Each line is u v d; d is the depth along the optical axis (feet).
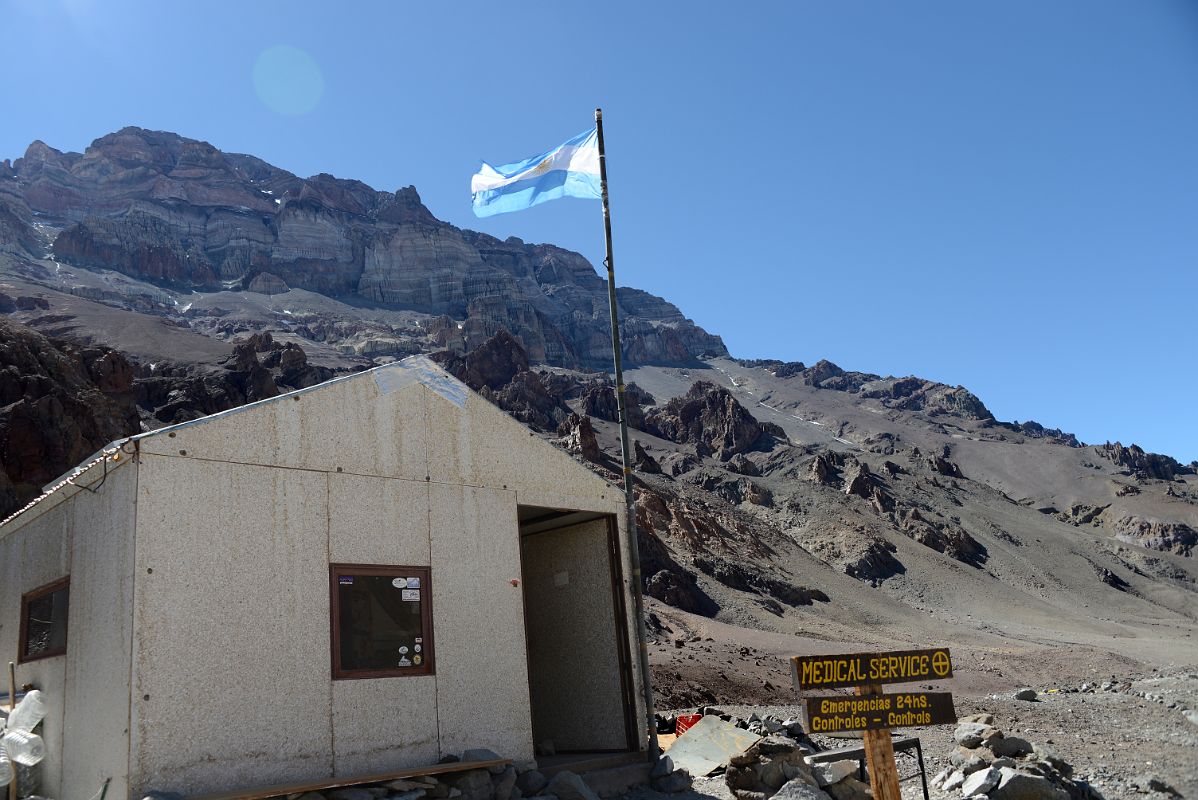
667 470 510.58
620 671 50.03
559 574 53.98
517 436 48.16
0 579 47.65
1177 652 266.16
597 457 393.70
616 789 45.03
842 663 29.60
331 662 38.09
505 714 43.27
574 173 57.36
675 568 258.98
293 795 33.86
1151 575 514.27
